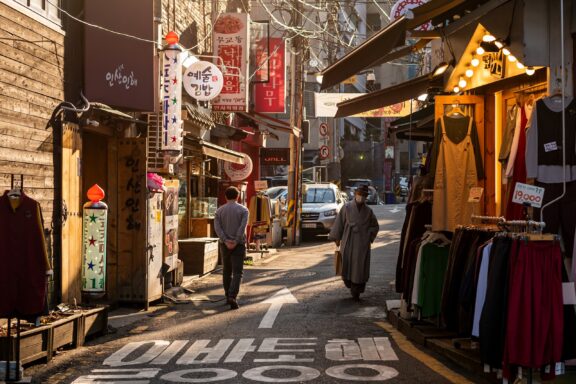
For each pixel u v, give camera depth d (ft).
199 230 54.24
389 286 43.24
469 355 22.04
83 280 30.35
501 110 29.12
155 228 36.47
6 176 26.32
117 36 34.32
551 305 17.42
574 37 22.57
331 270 52.31
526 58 22.59
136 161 35.47
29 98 28.27
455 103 29.35
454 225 27.07
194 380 20.85
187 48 54.24
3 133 26.09
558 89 22.48
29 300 21.35
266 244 67.67
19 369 20.70
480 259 19.49
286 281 46.01
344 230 38.22
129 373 21.83
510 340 17.34
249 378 21.04
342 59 29.22
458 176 27.32
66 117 31.76
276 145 136.87
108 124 35.42
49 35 30.37
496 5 23.82
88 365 22.99
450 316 23.11
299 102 81.41
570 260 20.74
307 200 89.76
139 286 35.17
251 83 71.31
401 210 134.31
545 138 20.98
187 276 46.85
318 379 20.88
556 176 20.81
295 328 29.43
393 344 25.96
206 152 48.47
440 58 51.60
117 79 34.24
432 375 21.20
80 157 32.91
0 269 21.13
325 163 128.06
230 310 34.65
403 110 77.25
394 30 25.81
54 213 30.37
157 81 39.65
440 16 27.78
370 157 209.97
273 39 73.92
